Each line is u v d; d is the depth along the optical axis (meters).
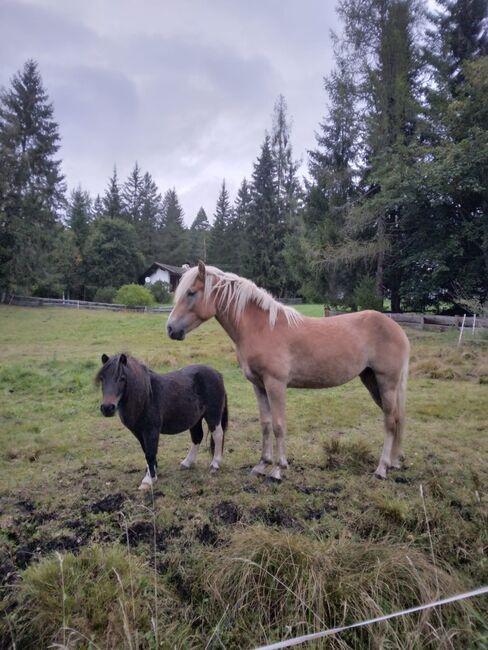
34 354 10.76
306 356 3.41
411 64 15.47
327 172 16.47
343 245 15.45
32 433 4.93
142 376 3.17
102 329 16.59
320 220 17.38
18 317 21.31
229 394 6.81
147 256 50.75
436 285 14.58
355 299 15.21
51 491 3.36
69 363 8.96
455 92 15.23
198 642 2.10
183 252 53.00
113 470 3.81
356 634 2.06
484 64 13.12
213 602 2.25
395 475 3.66
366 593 2.16
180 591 2.37
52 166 29.80
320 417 5.48
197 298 3.51
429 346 10.47
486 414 5.41
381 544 2.57
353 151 16.62
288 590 2.17
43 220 28.83
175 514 2.93
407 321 14.47
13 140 27.23
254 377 3.52
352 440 4.55
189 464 3.81
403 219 14.84
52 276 30.03
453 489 3.31
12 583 2.31
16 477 3.67
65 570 2.24
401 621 2.10
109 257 37.12
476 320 12.30
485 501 3.07
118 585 2.18
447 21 15.95
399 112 14.95
